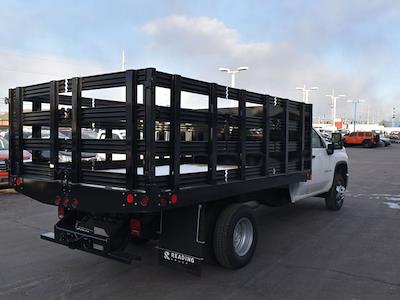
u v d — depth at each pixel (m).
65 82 4.56
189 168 5.82
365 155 34.03
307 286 4.68
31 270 5.17
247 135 5.38
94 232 4.80
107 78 4.13
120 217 4.65
